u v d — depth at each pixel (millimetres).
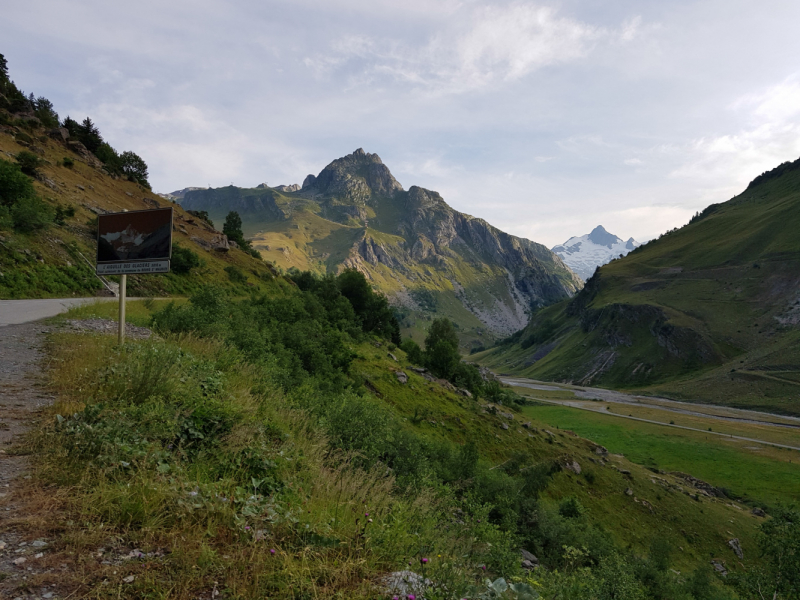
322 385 22453
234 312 24906
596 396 167250
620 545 40375
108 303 26203
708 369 181625
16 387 8430
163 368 8695
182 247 67000
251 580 3688
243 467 6297
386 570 4621
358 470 9023
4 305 24031
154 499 4398
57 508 4199
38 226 41156
